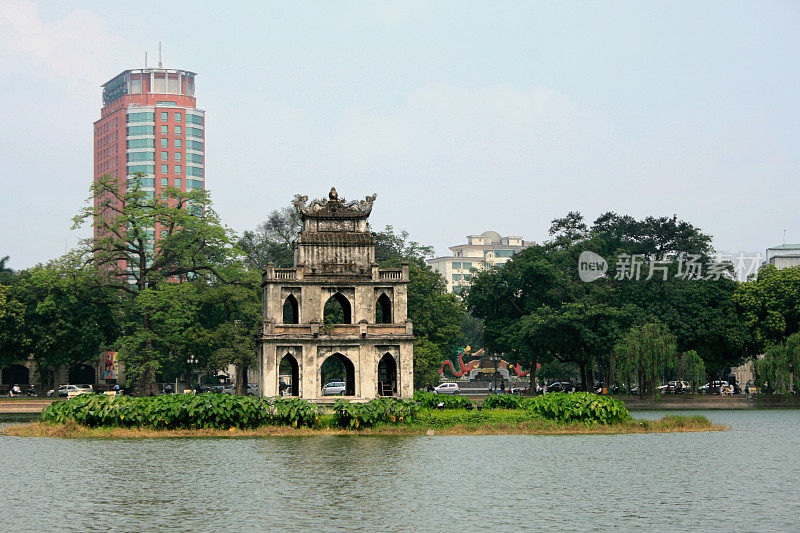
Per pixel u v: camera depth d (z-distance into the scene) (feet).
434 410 238.89
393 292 274.57
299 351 265.95
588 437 210.59
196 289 376.07
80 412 211.61
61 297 369.30
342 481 141.38
